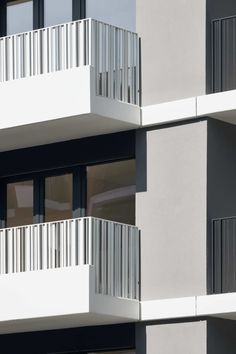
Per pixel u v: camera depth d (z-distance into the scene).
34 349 31.47
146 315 29.56
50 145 31.64
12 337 31.83
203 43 29.64
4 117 30.44
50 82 29.91
